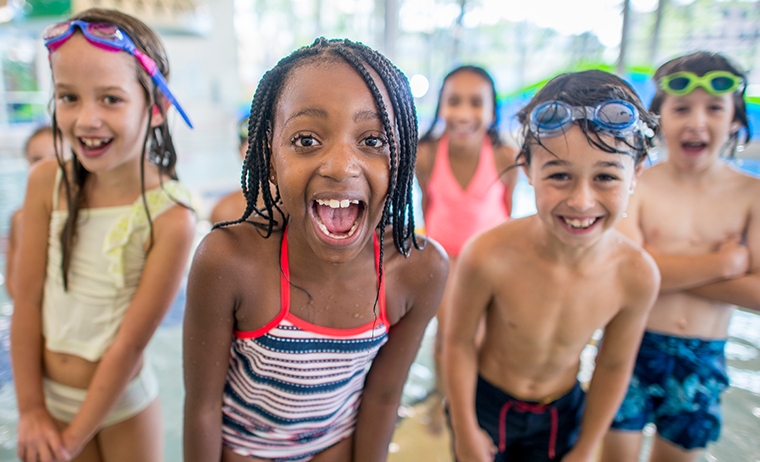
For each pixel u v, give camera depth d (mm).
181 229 1093
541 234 1093
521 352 1167
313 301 815
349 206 688
